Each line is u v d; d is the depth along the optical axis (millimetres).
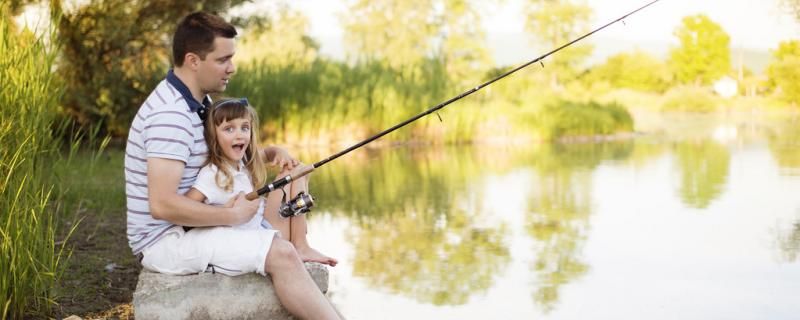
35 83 4250
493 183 8961
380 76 15180
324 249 5781
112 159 9656
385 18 22531
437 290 4766
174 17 11766
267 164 3865
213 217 3301
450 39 21203
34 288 3787
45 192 5000
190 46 3338
